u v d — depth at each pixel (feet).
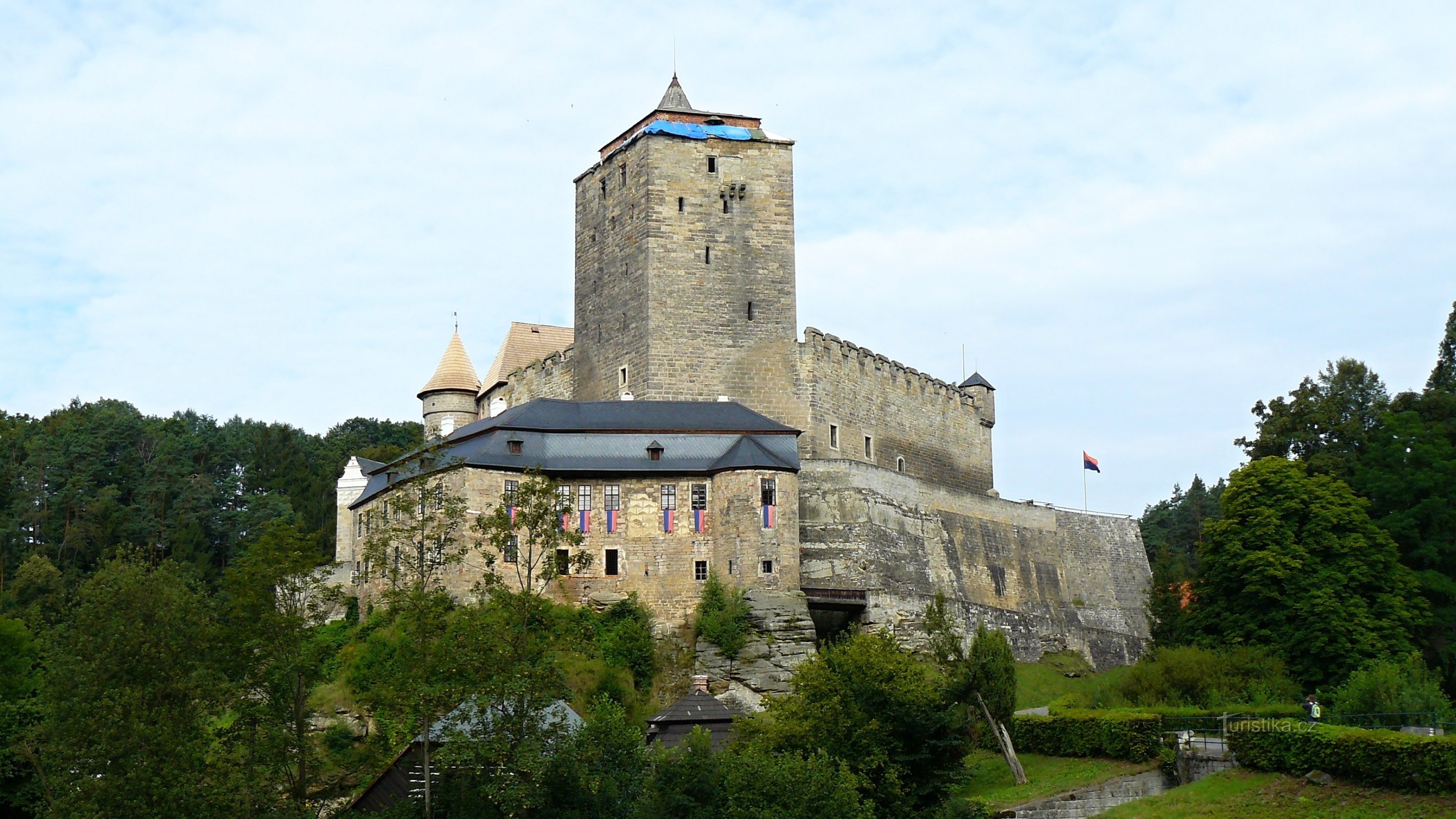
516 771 181.68
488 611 195.83
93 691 183.11
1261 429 332.39
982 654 241.76
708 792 179.11
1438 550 293.02
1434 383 337.93
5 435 486.38
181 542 433.89
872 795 200.64
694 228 354.74
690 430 306.55
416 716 193.57
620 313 358.84
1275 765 197.06
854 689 208.54
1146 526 583.58
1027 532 397.60
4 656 261.03
